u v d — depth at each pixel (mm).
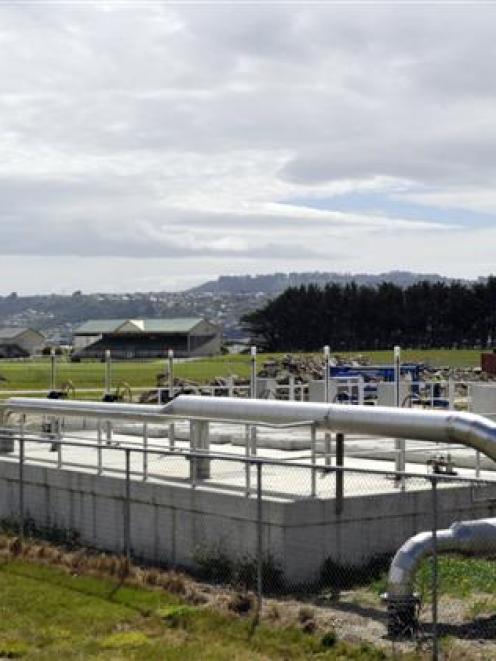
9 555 19422
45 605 16109
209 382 56500
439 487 19172
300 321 157500
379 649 13547
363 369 48031
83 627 14984
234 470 21828
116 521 20453
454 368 70438
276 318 159500
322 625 14805
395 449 21484
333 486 19281
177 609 15453
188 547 18859
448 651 13406
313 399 32531
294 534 17188
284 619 14992
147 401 45656
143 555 19828
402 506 18344
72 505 21641
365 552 17875
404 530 18359
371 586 17016
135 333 159625
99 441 23000
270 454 24469
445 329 152375
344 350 153875
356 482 19859
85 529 21297
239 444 26406
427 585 16531
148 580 17250
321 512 17438
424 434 18000
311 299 159000
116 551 20406
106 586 17047
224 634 14445
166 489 19312
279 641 14023
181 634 14562
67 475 21703
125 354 149500
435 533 13641
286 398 40719
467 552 15297
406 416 18172
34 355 157375
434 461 21047
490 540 15352
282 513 17078
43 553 19375
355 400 37219
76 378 74312
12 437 21766
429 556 15078
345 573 17562
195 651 13727
